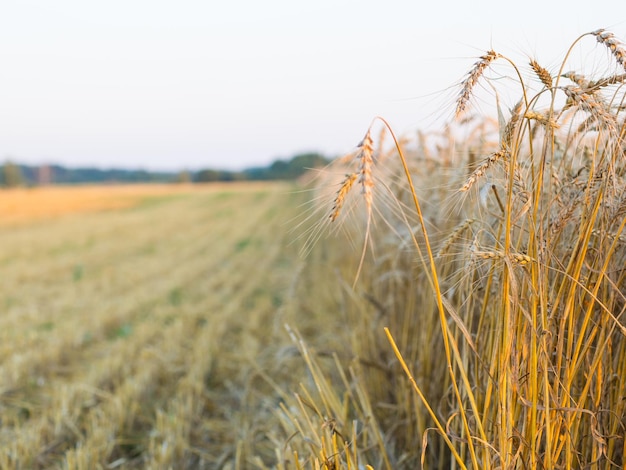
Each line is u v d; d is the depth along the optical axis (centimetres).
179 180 9175
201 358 525
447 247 189
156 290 894
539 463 170
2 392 470
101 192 5538
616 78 153
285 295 808
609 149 155
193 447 383
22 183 7656
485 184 184
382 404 297
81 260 1302
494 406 176
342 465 208
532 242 160
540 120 150
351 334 394
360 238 509
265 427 367
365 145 139
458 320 156
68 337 607
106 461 358
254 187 6812
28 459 356
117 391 446
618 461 181
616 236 153
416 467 264
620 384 173
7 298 872
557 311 172
